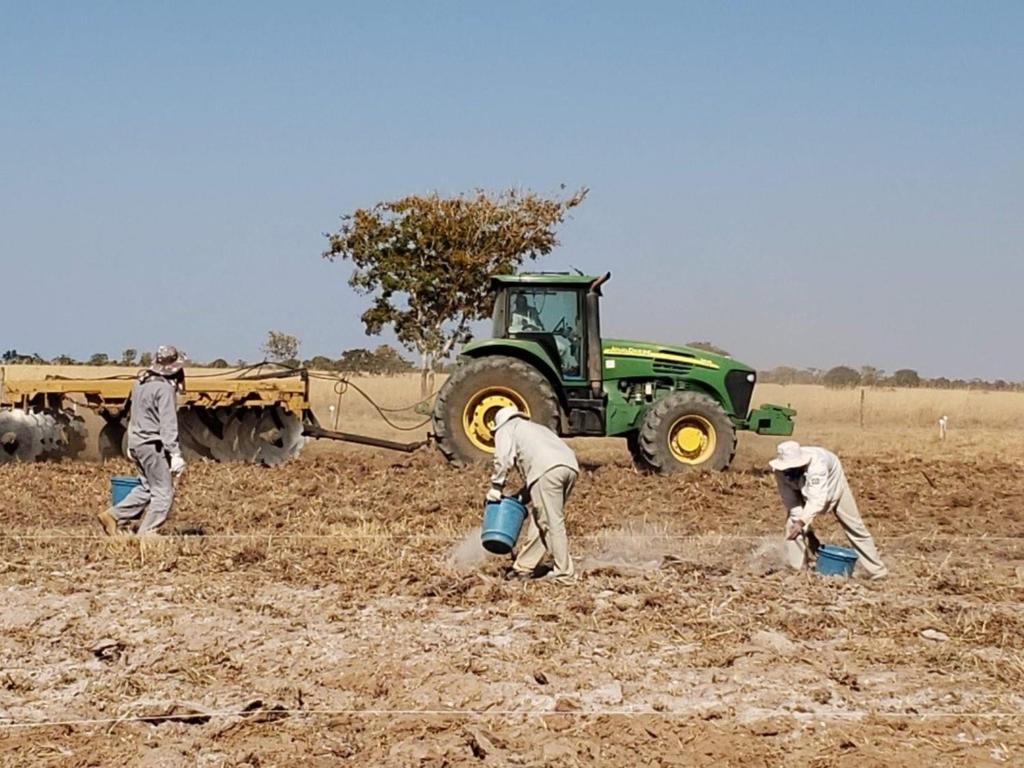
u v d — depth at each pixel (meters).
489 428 17.53
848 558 10.74
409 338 28.14
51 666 8.07
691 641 8.60
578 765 6.44
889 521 14.68
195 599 9.66
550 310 17.91
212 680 7.77
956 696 7.49
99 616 9.17
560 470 10.20
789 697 7.47
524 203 27.89
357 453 20.95
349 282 28.12
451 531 12.75
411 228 27.52
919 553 12.52
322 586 10.16
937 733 6.91
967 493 17.11
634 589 10.00
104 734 6.88
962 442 26.67
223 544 11.77
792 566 11.09
